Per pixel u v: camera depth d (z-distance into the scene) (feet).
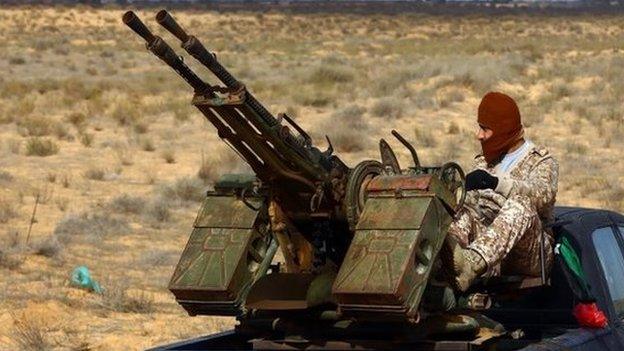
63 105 226.99
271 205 32.01
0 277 78.89
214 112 29.81
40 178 139.95
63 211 116.26
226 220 32.32
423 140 179.11
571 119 206.90
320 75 285.02
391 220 29.25
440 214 29.71
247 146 30.76
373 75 287.48
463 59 345.92
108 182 139.33
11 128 191.11
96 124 198.80
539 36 646.33
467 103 229.45
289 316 32.45
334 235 32.30
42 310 68.44
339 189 30.63
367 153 169.78
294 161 29.78
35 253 89.56
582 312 35.45
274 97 244.42
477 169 34.96
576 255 36.04
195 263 31.94
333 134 174.40
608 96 233.35
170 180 142.20
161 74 315.17
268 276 32.07
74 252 92.48
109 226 104.99
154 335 64.64
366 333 31.50
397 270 28.30
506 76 264.31
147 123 200.44
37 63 358.02
